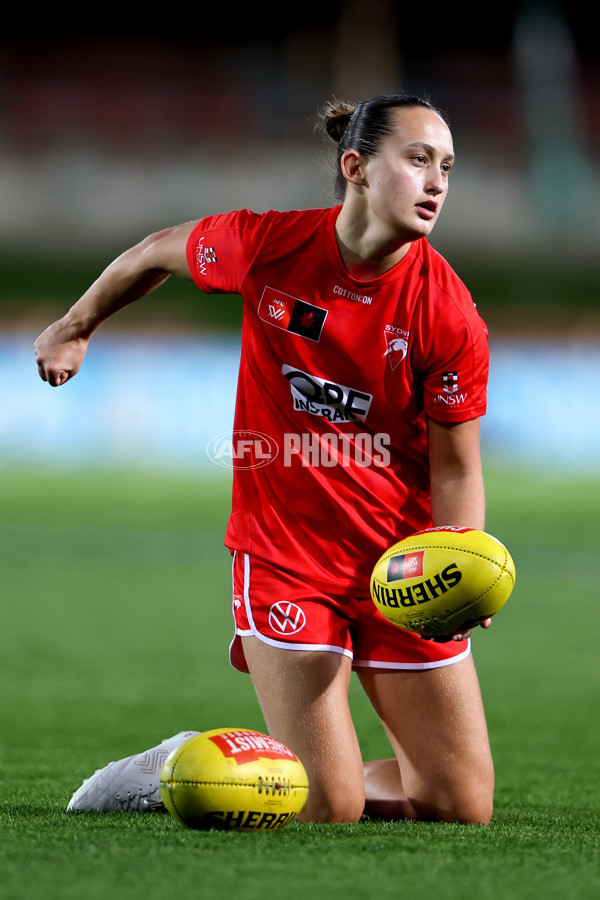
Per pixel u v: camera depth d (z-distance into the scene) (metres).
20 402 83.31
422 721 13.84
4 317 105.88
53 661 27.42
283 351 13.62
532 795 15.80
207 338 86.38
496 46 142.88
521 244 125.25
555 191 128.00
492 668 27.48
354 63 130.38
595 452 87.56
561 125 132.75
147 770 13.45
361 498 13.84
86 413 84.12
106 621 33.34
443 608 12.19
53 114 133.38
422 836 11.77
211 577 42.19
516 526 54.47
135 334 88.88
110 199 126.81
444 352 13.38
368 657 14.14
